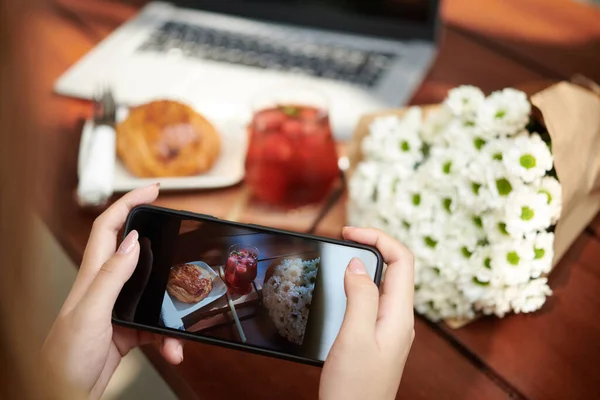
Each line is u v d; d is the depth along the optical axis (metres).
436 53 0.90
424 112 0.67
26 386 0.33
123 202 0.53
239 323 0.51
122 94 0.81
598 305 0.60
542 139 0.60
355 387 0.48
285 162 0.65
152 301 0.51
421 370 0.56
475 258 0.56
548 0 0.99
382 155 0.62
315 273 0.51
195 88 0.82
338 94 0.82
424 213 0.58
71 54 0.88
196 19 0.95
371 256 0.51
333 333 0.51
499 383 0.55
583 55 0.89
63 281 0.77
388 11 0.90
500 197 0.54
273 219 0.67
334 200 0.69
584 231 0.66
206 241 0.51
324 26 0.92
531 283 0.57
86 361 0.50
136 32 0.92
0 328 0.32
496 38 0.92
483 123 0.58
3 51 0.26
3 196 0.28
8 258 0.30
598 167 0.61
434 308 0.58
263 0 0.93
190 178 0.69
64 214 0.67
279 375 0.56
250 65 0.87
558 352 0.57
